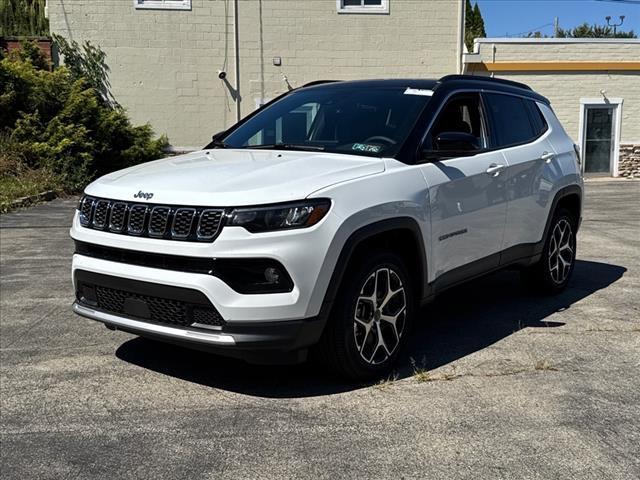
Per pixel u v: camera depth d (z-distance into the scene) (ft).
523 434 11.58
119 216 13.25
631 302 20.25
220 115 60.03
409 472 10.34
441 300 20.74
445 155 15.49
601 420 12.14
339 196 12.71
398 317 14.42
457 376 14.23
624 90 65.31
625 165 66.54
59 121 50.96
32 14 68.44
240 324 11.89
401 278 14.29
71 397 13.29
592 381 13.97
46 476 10.34
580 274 24.22
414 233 14.30
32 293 21.49
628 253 28.22
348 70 61.11
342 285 13.05
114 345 16.38
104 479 10.25
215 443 11.32
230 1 58.80
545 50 63.77
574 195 21.35
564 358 15.33
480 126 17.61
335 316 12.94
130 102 58.90
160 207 12.60
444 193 15.25
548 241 20.11
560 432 11.66
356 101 16.89
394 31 61.16
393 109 16.15
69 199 46.57
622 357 15.39
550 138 20.57
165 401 13.07
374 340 13.88
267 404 12.89
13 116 51.78
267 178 12.84
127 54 58.39
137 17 58.08
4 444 11.37
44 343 16.55
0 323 18.22
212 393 13.44
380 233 13.56
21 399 13.21
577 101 65.00
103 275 13.30
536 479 10.14
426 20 61.36
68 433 11.75
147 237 12.68
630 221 37.91
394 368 14.69
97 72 58.18
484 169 16.72
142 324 12.91
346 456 10.84
